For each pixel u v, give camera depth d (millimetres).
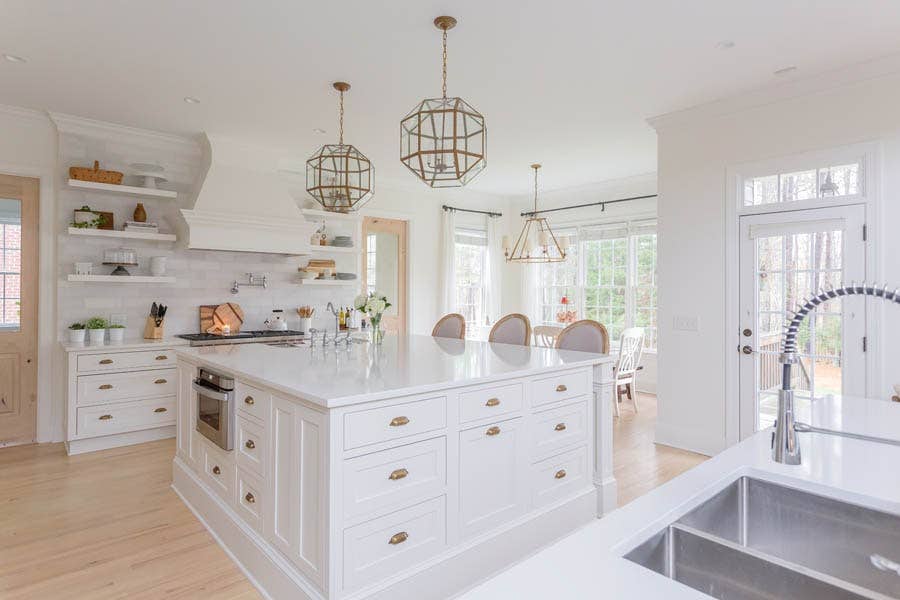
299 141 5125
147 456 4141
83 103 4156
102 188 4488
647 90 3869
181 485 3324
